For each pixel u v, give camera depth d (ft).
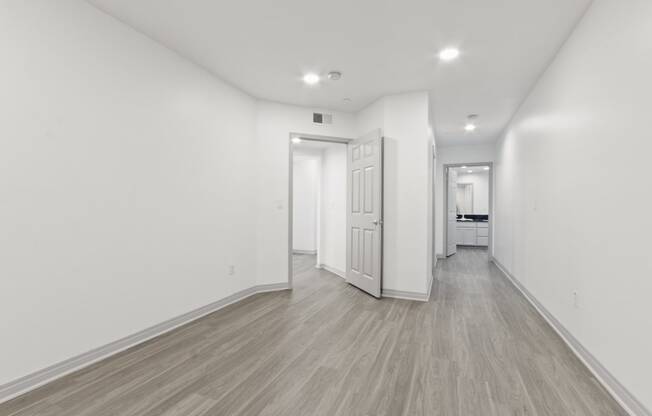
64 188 6.57
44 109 6.24
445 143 22.16
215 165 10.78
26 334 5.98
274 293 12.94
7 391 5.69
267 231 13.08
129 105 7.89
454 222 25.94
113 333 7.54
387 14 7.36
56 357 6.43
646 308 5.08
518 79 10.96
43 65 6.22
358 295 12.73
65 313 6.59
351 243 14.38
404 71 10.40
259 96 12.68
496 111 14.62
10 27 5.76
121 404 5.57
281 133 13.33
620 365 5.79
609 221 6.21
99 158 7.22
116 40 7.59
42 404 5.56
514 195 14.96
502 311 10.89
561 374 6.70
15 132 5.82
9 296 5.75
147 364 7.04
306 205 24.41
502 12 7.23
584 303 7.27
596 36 6.70
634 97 5.42
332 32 8.19
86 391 5.97
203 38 8.52
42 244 6.21
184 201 9.55
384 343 8.24
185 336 8.63
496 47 8.83
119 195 7.66
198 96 10.06
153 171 8.55
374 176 12.44
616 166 5.97
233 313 10.52
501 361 7.27
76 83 6.77
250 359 7.32
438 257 23.40
